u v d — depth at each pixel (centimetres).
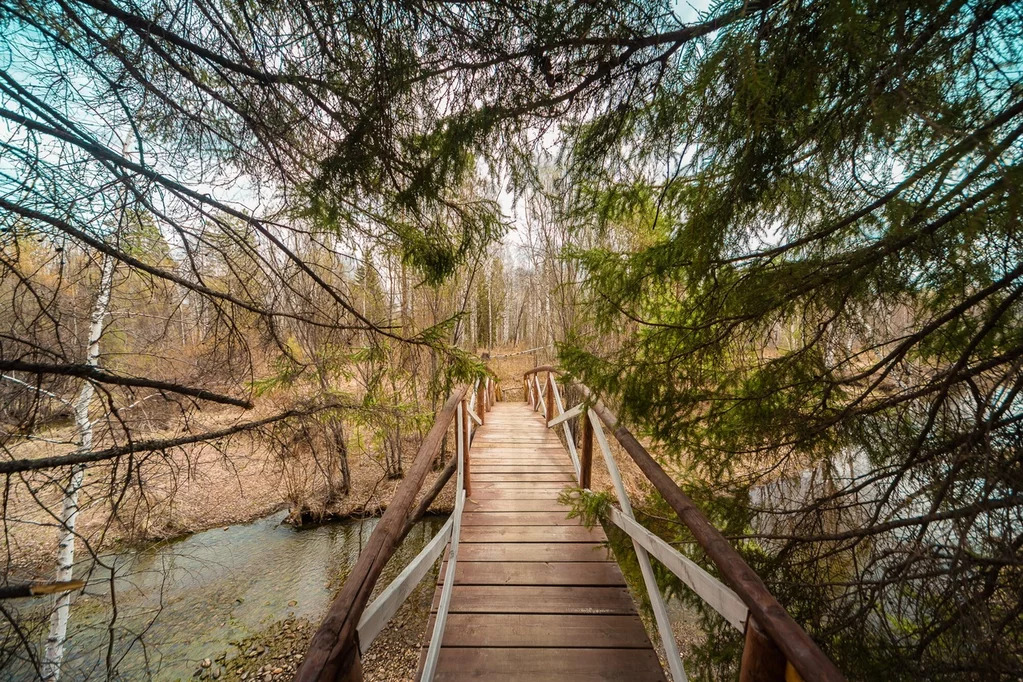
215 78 211
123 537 343
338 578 684
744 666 110
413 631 589
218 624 589
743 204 167
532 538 309
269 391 397
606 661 198
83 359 310
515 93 178
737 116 143
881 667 172
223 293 288
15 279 239
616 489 282
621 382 227
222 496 841
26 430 259
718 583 136
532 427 684
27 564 426
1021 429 154
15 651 241
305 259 327
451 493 938
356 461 1056
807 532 218
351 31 167
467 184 234
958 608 144
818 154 159
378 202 232
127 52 198
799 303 189
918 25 112
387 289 394
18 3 169
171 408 397
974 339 153
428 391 336
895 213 131
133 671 511
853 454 213
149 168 212
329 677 88
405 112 192
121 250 249
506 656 201
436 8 158
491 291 1792
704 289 201
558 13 150
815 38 126
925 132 136
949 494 165
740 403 223
